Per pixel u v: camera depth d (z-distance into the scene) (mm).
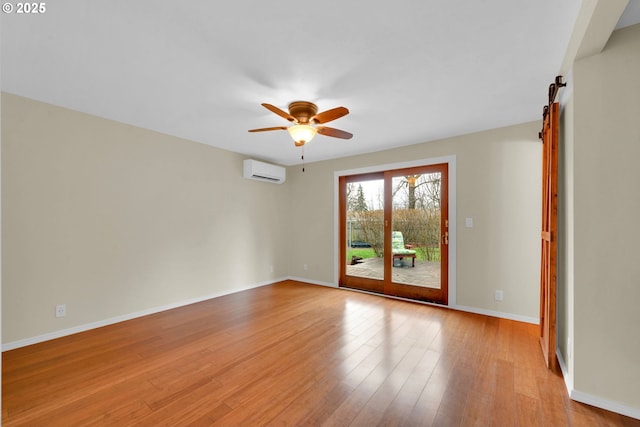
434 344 2688
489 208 3469
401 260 4250
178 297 3805
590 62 1836
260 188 5004
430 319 3324
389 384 2070
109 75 2240
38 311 2705
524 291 3258
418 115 3018
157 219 3604
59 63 2076
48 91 2512
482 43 1857
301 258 5398
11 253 2566
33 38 1792
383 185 4477
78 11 1564
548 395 1938
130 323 3203
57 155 2822
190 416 1755
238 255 4617
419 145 4027
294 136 2701
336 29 1723
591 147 1843
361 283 4688
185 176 3902
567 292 2125
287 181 5562
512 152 3328
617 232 1777
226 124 3330
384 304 3906
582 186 1870
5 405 1834
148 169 3516
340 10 1573
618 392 1764
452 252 3717
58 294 2822
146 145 3498
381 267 4500
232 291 4512
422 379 2127
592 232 1842
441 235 3895
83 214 2990
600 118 1817
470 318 3354
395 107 2816
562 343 2295
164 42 1844
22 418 1726
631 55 1742
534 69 2166
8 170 2553
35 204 2693
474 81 2332
